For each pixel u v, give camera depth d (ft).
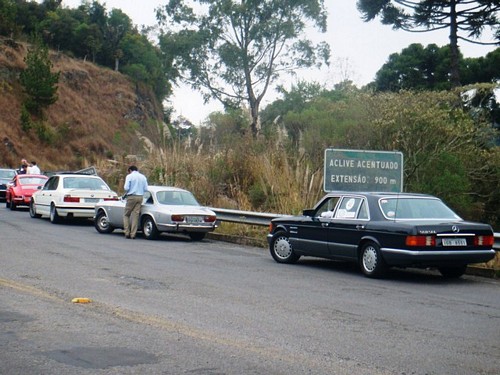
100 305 30.04
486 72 135.85
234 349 23.26
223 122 94.53
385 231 40.27
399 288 37.78
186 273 40.73
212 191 76.54
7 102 178.50
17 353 22.15
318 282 39.06
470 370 21.50
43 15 229.66
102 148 190.90
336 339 25.16
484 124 75.87
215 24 164.66
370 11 115.44
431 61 147.64
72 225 71.92
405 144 70.44
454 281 41.19
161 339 24.39
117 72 222.89
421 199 42.83
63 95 197.06
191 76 167.63
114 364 21.12
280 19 164.25
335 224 43.57
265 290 35.60
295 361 21.94
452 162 69.15
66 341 23.79
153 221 60.03
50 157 174.91
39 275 37.68
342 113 84.99
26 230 63.82
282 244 47.62
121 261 44.91
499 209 75.31
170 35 166.81
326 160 57.21
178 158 82.38
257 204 71.31
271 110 164.04
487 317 30.12
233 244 60.18
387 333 26.43
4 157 164.76
